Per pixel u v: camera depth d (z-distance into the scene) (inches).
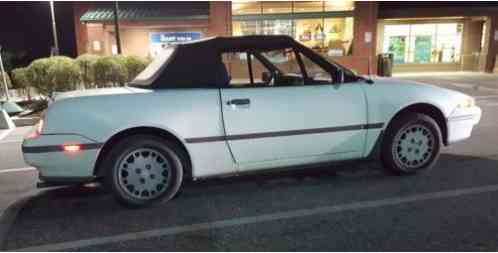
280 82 175.6
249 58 172.6
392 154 186.7
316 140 175.3
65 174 154.9
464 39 801.6
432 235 131.8
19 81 426.6
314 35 769.6
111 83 419.8
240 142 166.7
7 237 140.1
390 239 130.1
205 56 167.6
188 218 151.7
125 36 800.9
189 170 166.9
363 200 163.2
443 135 195.8
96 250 129.3
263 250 125.7
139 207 161.9
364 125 180.4
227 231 139.9
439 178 186.4
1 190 190.2
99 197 177.2
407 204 157.3
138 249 129.1
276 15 759.1
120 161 157.8
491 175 189.0
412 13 749.9
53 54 724.7
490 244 125.3
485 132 281.3
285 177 194.9
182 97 161.3
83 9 757.3
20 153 263.3
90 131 153.2
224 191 178.7
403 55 805.9
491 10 739.4
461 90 533.0
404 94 185.0
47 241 136.7
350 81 181.5
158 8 763.4
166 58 170.4
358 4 744.3
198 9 760.3
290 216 150.3
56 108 153.8
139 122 156.2
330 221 144.8
